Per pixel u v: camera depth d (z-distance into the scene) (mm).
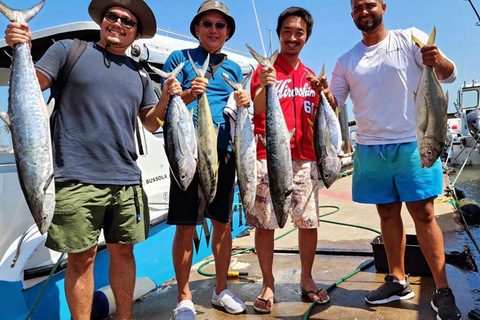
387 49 3062
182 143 2838
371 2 3006
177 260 3086
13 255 3162
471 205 6121
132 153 2801
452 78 2871
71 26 3955
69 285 2586
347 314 3059
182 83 3262
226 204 3262
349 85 3301
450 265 3941
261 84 2922
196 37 3592
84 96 2568
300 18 3307
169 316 3287
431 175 2918
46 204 2307
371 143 3131
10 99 2285
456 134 16812
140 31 2965
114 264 2812
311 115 3398
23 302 2998
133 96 2795
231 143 3004
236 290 3750
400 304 3156
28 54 2316
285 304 3332
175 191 3078
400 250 3219
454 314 2713
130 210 2750
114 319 3316
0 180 3375
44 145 2320
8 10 2266
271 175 2938
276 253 4930
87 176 2539
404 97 3018
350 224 6266
